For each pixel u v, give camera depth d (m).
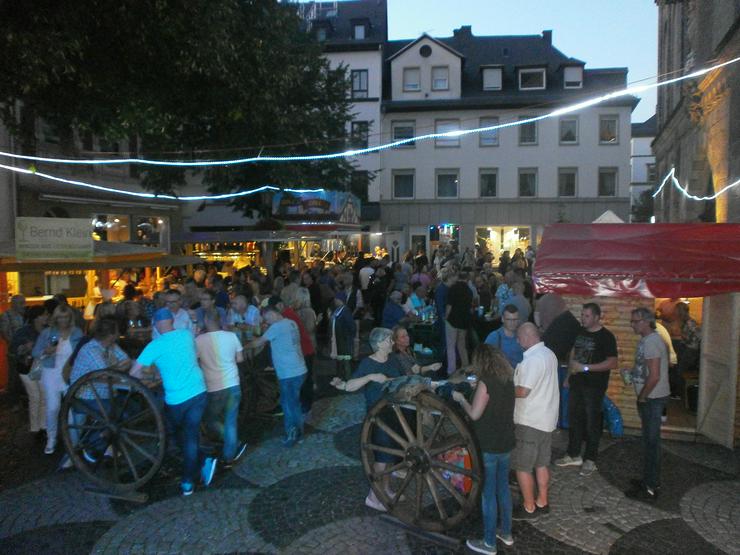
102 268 10.84
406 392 4.97
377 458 5.38
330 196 19.92
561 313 6.99
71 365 6.36
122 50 9.38
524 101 33.56
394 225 34.91
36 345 7.07
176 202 21.31
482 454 4.66
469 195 34.47
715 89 14.03
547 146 33.81
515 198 34.12
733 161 12.31
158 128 9.78
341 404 8.85
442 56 34.66
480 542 4.70
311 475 6.27
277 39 11.30
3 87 8.60
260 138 14.23
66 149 15.72
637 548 4.82
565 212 33.75
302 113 18.72
